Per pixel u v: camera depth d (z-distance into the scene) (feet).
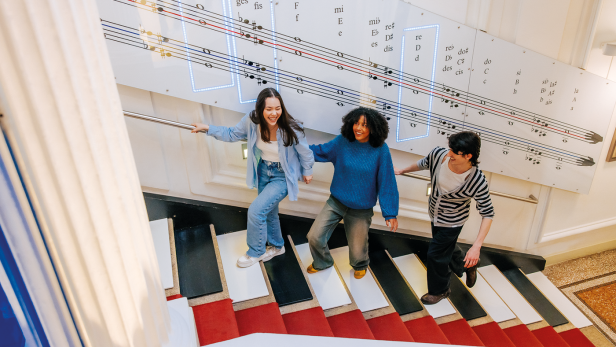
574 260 13.21
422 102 8.97
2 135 2.35
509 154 10.00
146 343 3.59
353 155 7.89
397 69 8.52
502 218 11.42
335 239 10.46
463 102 9.14
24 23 2.18
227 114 8.54
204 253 8.42
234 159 9.02
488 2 8.28
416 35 8.27
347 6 7.75
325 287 8.84
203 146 8.57
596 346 10.39
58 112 2.42
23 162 2.48
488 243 11.88
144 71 7.50
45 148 2.46
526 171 10.36
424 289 10.21
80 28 2.50
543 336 10.26
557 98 9.54
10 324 2.86
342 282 8.97
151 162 8.55
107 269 3.00
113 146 2.94
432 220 8.84
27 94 2.31
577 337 10.52
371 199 8.25
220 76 7.87
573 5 8.74
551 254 12.84
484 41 8.61
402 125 9.14
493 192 10.39
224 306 7.14
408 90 8.77
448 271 9.25
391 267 10.34
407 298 9.45
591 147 10.38
